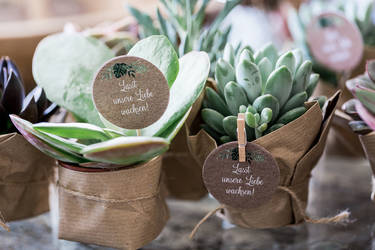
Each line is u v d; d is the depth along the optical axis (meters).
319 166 0.78
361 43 0.69
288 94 0.51
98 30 0.74
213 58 0.63
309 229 0.60
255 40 0.94
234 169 0.49
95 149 0.42
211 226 0.61
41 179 0.59
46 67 0.55
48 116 0.56
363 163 0.79
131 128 0.49
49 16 1.23
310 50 0.75
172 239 0.58
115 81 0.47
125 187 0.49
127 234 0.51
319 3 0.83
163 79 0.47
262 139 0.49
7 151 0.53
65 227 0.52
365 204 0.66
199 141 0.53
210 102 0.54
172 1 0.65
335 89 0.76
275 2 1.03
